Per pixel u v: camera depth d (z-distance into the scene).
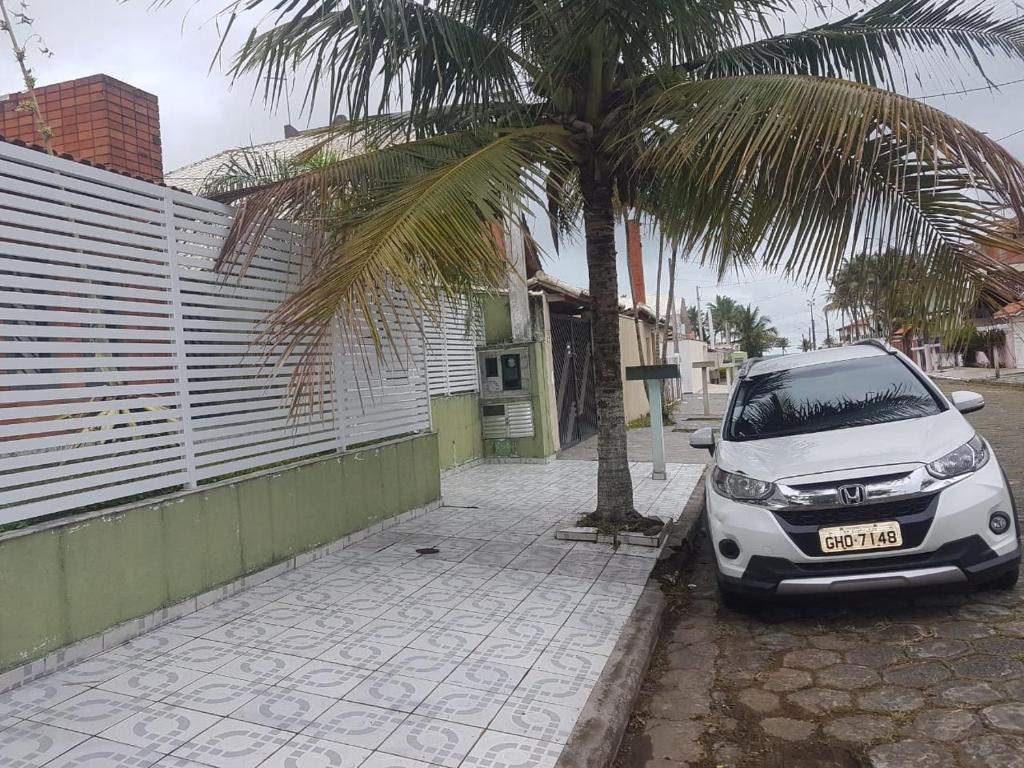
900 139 3.49
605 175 5.78
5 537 3.26
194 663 3.55
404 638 3.89
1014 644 3.56
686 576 5.33
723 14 4.66
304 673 3.43
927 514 3.72
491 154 4.43
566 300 12.35
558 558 5.52
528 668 3.50
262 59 4.41
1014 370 32.53
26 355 3.51
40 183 3.51
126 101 7.98
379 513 6.41
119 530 3.83
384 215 3.94
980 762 2.66
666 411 16.91
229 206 4.78
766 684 3.48
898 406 4.74
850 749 2.85
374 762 2.64
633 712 3.31
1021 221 3.38
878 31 5.32
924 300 4.32
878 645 3.75
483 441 11.06
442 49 4.79
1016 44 5.08
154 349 4.13
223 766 2.61
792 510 3.90
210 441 4.60
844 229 4.18
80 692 3.22
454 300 4.89
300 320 3.46
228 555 4.61
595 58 5.28
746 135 4.08
